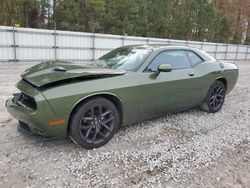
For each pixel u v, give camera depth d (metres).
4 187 2.35
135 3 30.39
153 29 34.53
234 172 2.81
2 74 9.20
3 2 25.58
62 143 3.30
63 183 2.45
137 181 2.55
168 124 4.20
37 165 2.75
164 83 3.73
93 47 17.48
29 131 3.08
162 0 34.69
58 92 2.77
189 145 3.43
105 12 29.25
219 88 5.00
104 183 2.48
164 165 2.88
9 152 3.00
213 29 41.56
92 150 3.15
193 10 38.97
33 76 3.03
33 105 2.81
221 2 44.59
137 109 3.51
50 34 15.41
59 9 27.88
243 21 44.78
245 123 4.49
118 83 3.22
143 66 3.59
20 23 26.42
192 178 2.65
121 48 4.45
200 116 4.74
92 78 3.09
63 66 3.26
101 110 3.17
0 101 5.18
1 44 13.75
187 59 4.38
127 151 3.17
